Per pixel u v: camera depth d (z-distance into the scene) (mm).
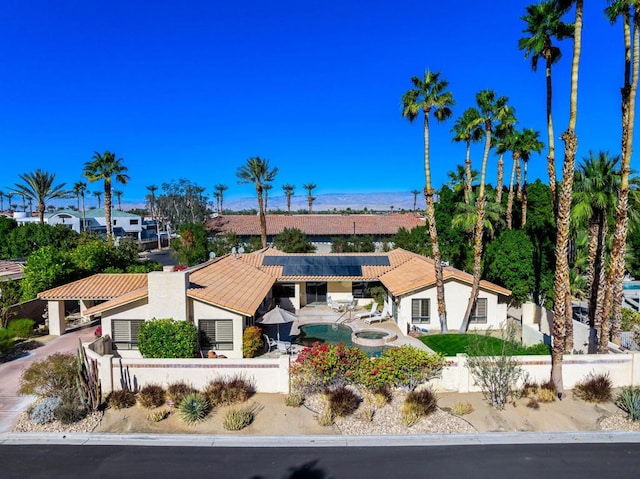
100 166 55062
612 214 22062
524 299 29141
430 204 26547
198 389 17188
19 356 22531
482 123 28844
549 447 13461
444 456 12961
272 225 65688
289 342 25219
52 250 31359
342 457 12945
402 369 16953
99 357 17188
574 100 16422
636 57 17609
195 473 12117
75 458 12898
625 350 18797
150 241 92875
